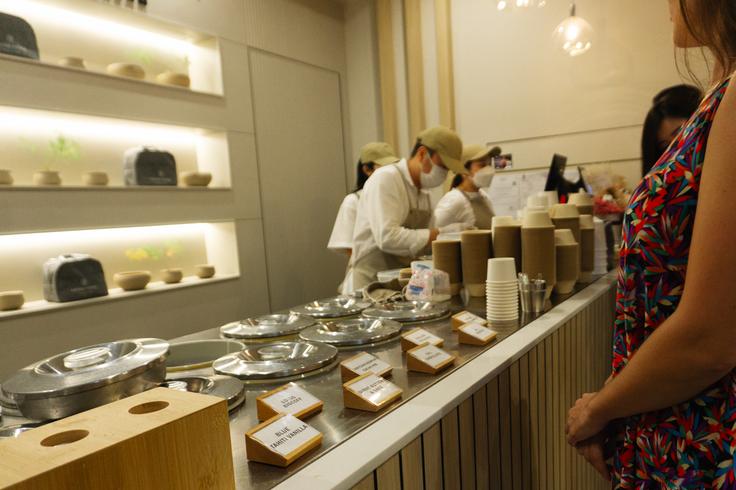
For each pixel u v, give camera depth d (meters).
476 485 0.91
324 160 4.79
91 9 3.05
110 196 2.97
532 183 4.38
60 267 2.78
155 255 3.55
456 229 2.44
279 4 4.28
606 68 4.03
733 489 0.63
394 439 0.67
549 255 1.54
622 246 0.78
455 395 0.82
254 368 0.93
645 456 0.75
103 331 2.95
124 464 0.41
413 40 4.75
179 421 0.45
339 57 5.00
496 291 1.35
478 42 4.58
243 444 0.67
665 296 0.70
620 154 4.04
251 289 3.96
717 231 0.58
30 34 2.67
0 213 2.52
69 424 0.45
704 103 0.67
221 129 3.70
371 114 5.02
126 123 3.24
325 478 0.57
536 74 4.34
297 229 4.47
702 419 0.67
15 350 2.58
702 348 0.60
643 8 3.85
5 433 0.66
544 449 1.25
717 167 0.59
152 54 3.55
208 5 3.61
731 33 0.63
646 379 0.67
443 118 4.72
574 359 1.48
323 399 0.82
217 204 3.67
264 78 4.14
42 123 2.95
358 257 2.74
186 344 1.18
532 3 3.28
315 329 1.24
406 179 2.61
